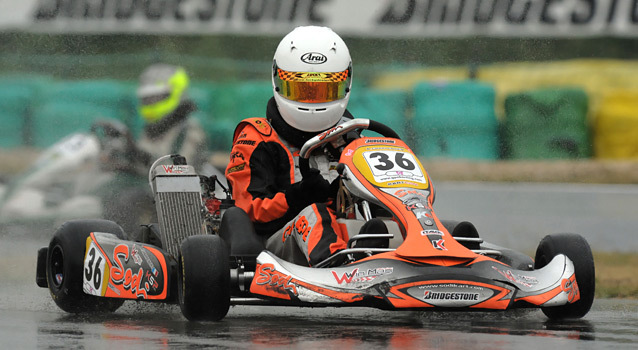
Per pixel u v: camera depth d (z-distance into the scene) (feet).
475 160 172.76
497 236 118.83
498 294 48.44
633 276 85.97
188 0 208.85
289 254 56.95
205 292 50.75
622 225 124.06
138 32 209.87
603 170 165.58
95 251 60.13
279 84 61.87
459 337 46.39
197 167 115.85
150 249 57.31
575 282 52.65
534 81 203.92
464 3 205.26
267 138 60.95
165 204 60.90
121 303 63.77
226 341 45.06
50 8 210.59
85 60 208.44
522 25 208.33
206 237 52.11
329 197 58.90
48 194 117.80
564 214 132.98
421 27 208.74
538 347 43.19
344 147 59.77
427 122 173.58
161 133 115.75
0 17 209.77
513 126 174.09
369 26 205.98
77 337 47.37
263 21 207.62
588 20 203.82
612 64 221.46
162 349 42.57
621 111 177.58
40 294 74.28
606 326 52.95
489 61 214.90
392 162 55.47
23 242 113.70
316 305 51.70
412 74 206.28
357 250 50.78
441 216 132.57
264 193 59.47
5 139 186.60
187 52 222.48
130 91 185.47
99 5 209.87
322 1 207.72
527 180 163.73
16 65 207.21
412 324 53.57
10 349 43.21
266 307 66.44
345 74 62.34
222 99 184.75
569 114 174.09
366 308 65.62
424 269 48.91
